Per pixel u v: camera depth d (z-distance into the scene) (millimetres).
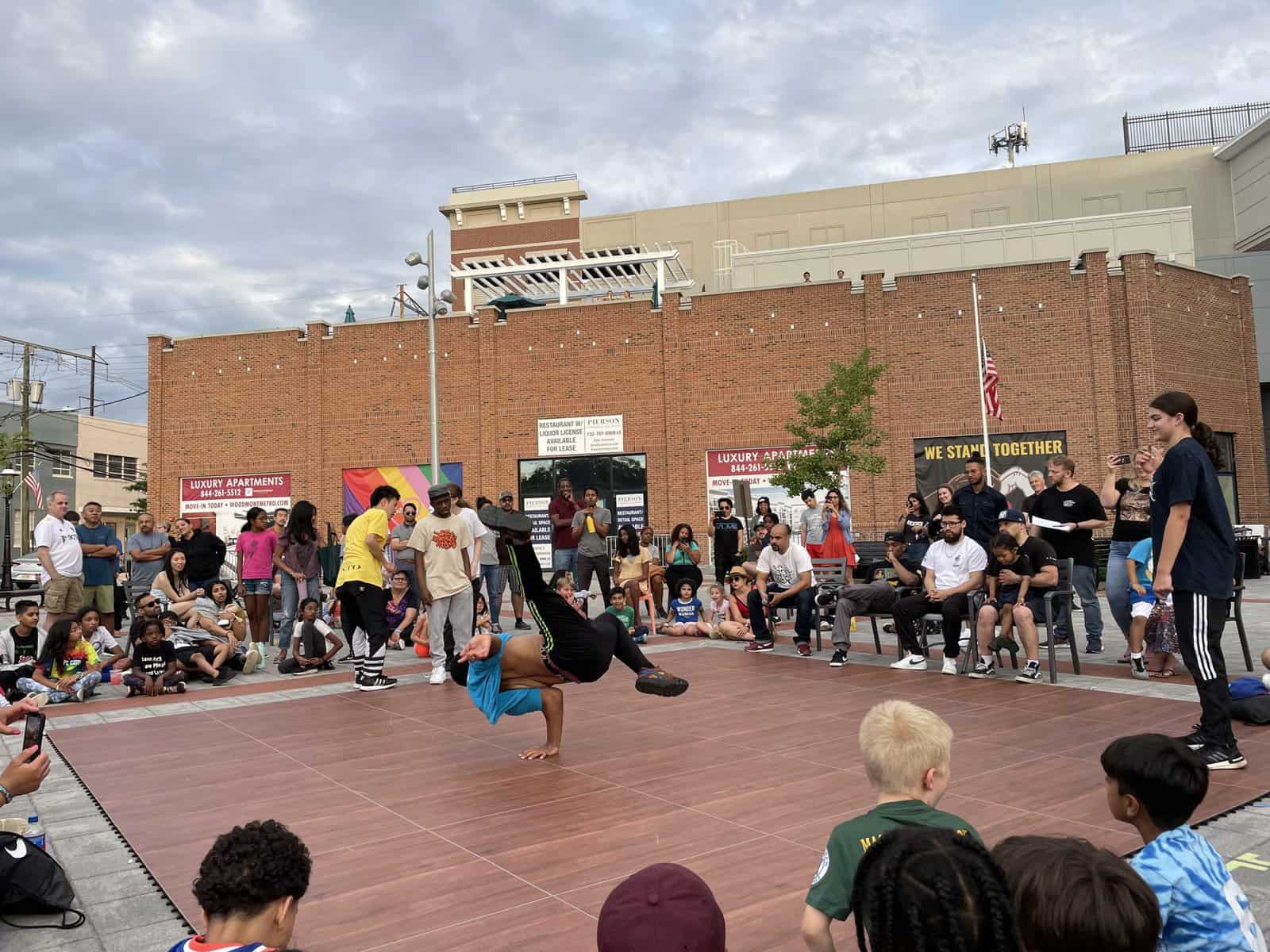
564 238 46688
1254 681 6461
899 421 26094
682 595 13047
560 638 5574
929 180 43219
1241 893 2395
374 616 8984
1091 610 9930
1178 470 5266
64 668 9336
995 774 5133
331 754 6176
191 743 6711
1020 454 25391
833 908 2393
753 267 32500
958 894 1372
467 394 28891
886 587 9633
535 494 28344
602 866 3918
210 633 10461
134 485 53281
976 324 24125
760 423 27016
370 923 3391
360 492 29141
